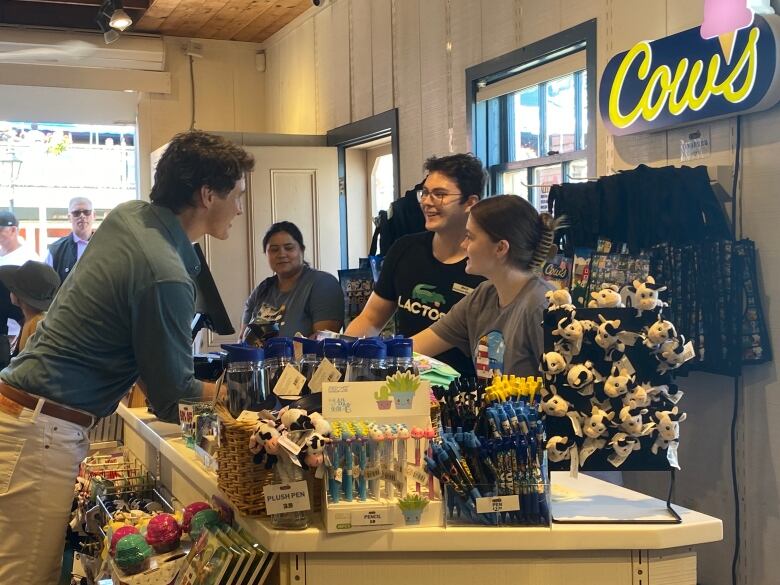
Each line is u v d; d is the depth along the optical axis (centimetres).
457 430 151
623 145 296
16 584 196
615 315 148
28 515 195
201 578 152
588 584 146
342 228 532
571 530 144
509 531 144
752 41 236
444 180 256
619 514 150
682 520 148
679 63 261
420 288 266
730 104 244
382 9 456
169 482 239
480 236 202
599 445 147
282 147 514
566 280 276
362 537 145
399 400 152
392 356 160
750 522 250
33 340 200
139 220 197
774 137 240
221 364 263
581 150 330
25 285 354
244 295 512
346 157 531
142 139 600
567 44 321
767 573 245
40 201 676
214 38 616
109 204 686
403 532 145
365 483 146
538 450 145
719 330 244
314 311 369
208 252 503
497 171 384
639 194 259
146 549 174
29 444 193
